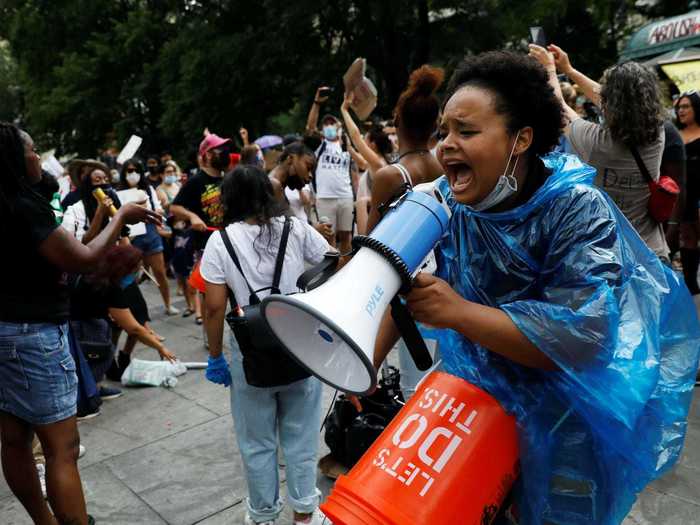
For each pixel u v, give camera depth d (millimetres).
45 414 2156
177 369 4320
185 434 3473
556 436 1335
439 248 1464
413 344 1229
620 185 2801
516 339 1166
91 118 22391
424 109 2420
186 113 19281
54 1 22719
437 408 1338
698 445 2945
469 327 1167
